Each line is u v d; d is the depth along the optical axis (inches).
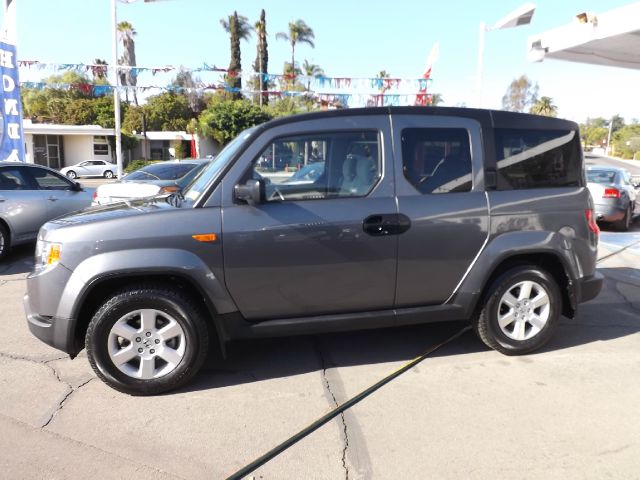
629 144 2618.1
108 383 134.0
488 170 150.5
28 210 311.9
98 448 112.2
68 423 122.4
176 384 136.6
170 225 131.3
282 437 116.3
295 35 2379.4
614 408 128.2
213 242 132.0
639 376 146.1
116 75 617.9
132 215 132.7
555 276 165.5
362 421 122.9
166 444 113.7
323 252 138.6
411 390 138.3
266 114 1589.6
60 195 333.1
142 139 1642.5
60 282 129.8
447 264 147.9
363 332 182.5
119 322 131.9
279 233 135.4
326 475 102.7
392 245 142.5
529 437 115.6
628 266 285.3
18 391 138.6
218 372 150.8
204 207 134.6
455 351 165.0
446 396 134.7
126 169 1344.7
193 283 132.0
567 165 159.5
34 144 1428.4
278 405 130.7
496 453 109.6
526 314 158.2
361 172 143.1
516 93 2395.4
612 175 418.6
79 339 137.0
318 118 142.9
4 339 177.6
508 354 159.9
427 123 148.5
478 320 158.7
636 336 178.1
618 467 104.8
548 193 155.1
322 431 118.6
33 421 123.2
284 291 138.9
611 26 305.7
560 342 172.4
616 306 213.8
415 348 167.6
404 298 147.8
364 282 143.1
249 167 137.3
